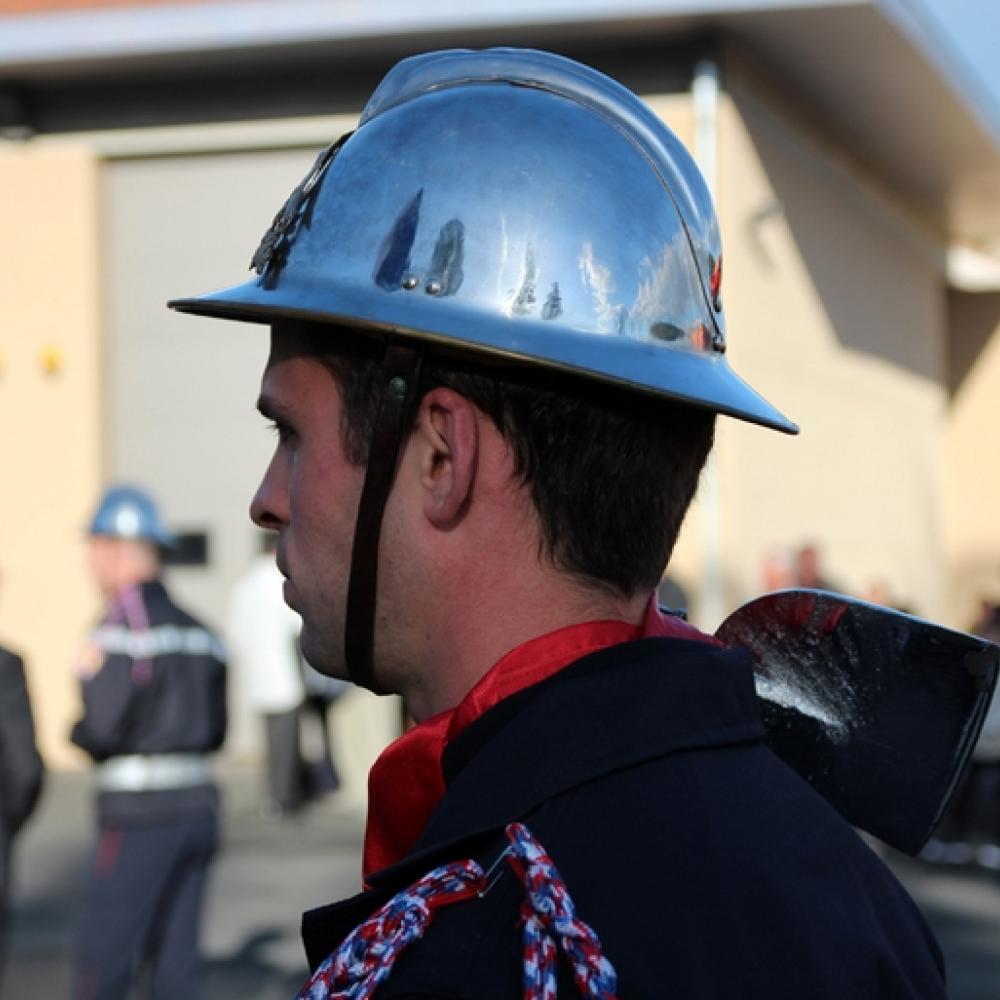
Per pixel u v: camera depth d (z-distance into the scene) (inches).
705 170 414.3
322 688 367.2
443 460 38.9
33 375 454.9
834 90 488.1
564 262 39.0
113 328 459.8
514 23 404.8
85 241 452.4
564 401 38.4
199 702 179.3
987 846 317.4
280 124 444.8
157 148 452.4
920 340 674.8
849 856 38.2
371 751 374.6
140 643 176.4
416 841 38.1
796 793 38.5
